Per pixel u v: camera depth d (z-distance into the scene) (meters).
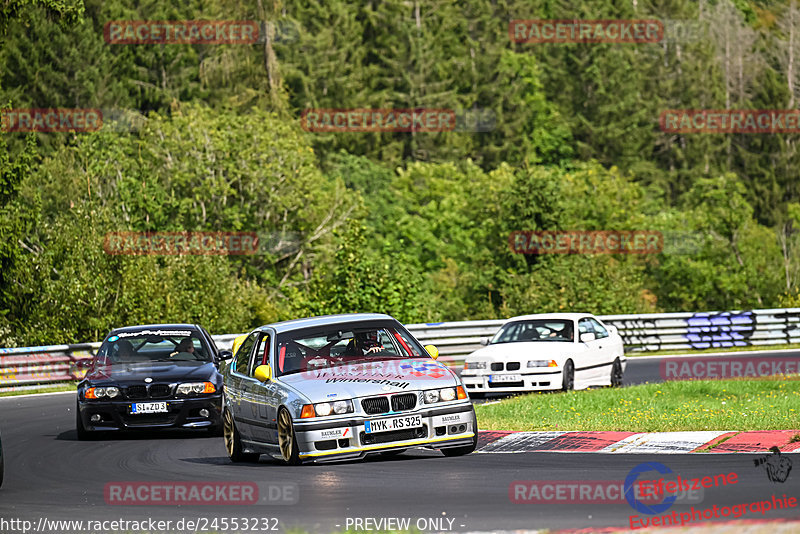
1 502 36.53
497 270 162.38
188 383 56.16
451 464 40.78
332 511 31.97
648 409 55.78
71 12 115.69
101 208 128.12
